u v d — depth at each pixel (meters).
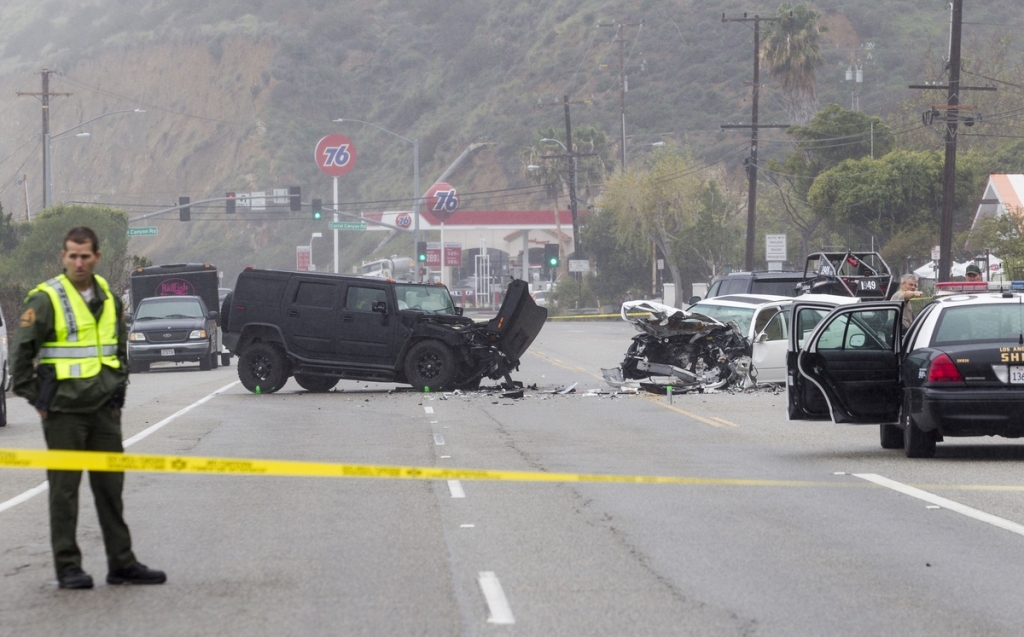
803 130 113.31
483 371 37.19
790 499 16.91
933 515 15.65
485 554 13.45
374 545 13.96
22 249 88.00
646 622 10.66
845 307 21.36
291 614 10.93
